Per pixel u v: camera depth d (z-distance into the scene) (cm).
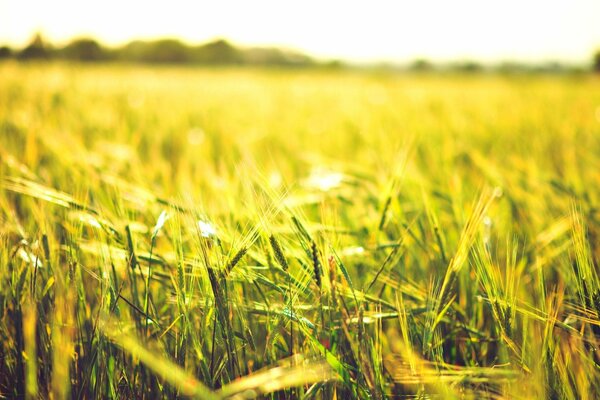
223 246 105
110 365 96
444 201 150
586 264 103
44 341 97
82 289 101
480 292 114
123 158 201
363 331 94
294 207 114
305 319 95
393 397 103
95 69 1209
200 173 200
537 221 142
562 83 1314
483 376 98
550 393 94
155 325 97
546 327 97
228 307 96
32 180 142
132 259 102
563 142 285
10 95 479
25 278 104
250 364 101
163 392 95
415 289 114
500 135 336
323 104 667
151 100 573
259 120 480
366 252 122
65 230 119
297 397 97
